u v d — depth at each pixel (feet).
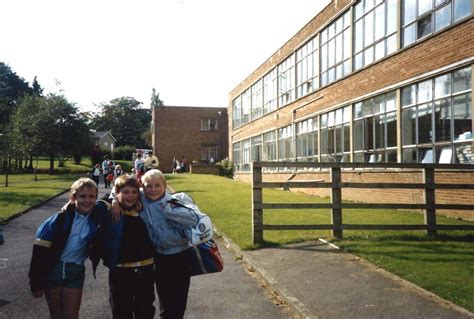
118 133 355.56
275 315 19.67
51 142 154.30
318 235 34.01
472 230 34.63
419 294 21.03
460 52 43.91
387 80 56.75
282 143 101.30
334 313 19.07
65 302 14.83
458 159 44.37
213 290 23.29
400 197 53.06
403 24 53.67
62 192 80.89
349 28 67.67
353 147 66.28
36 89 326.24
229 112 156.25
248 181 129.80
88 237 14.93
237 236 35.19
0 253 32.27
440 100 47.14
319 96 78.95
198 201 58.80
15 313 19.84
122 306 15.30
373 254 28.35
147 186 15.87
